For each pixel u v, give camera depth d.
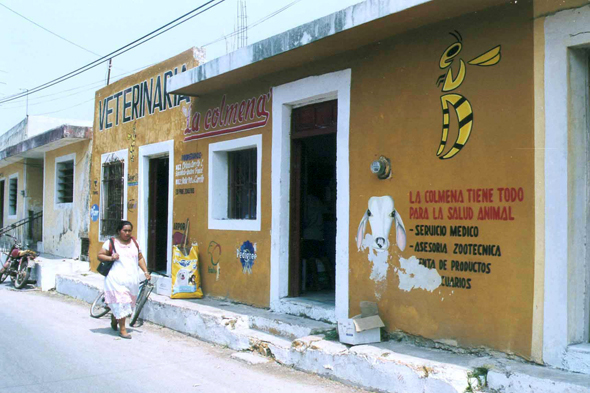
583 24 4.40
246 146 8.19
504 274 4.87
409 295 5.68
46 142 14.92
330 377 5.55
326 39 6.06
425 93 5.62
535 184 4.68
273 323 6.82
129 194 11.33
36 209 19.30
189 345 7.18
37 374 5.79
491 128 5.03
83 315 9.45
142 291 8.50
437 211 5.45
